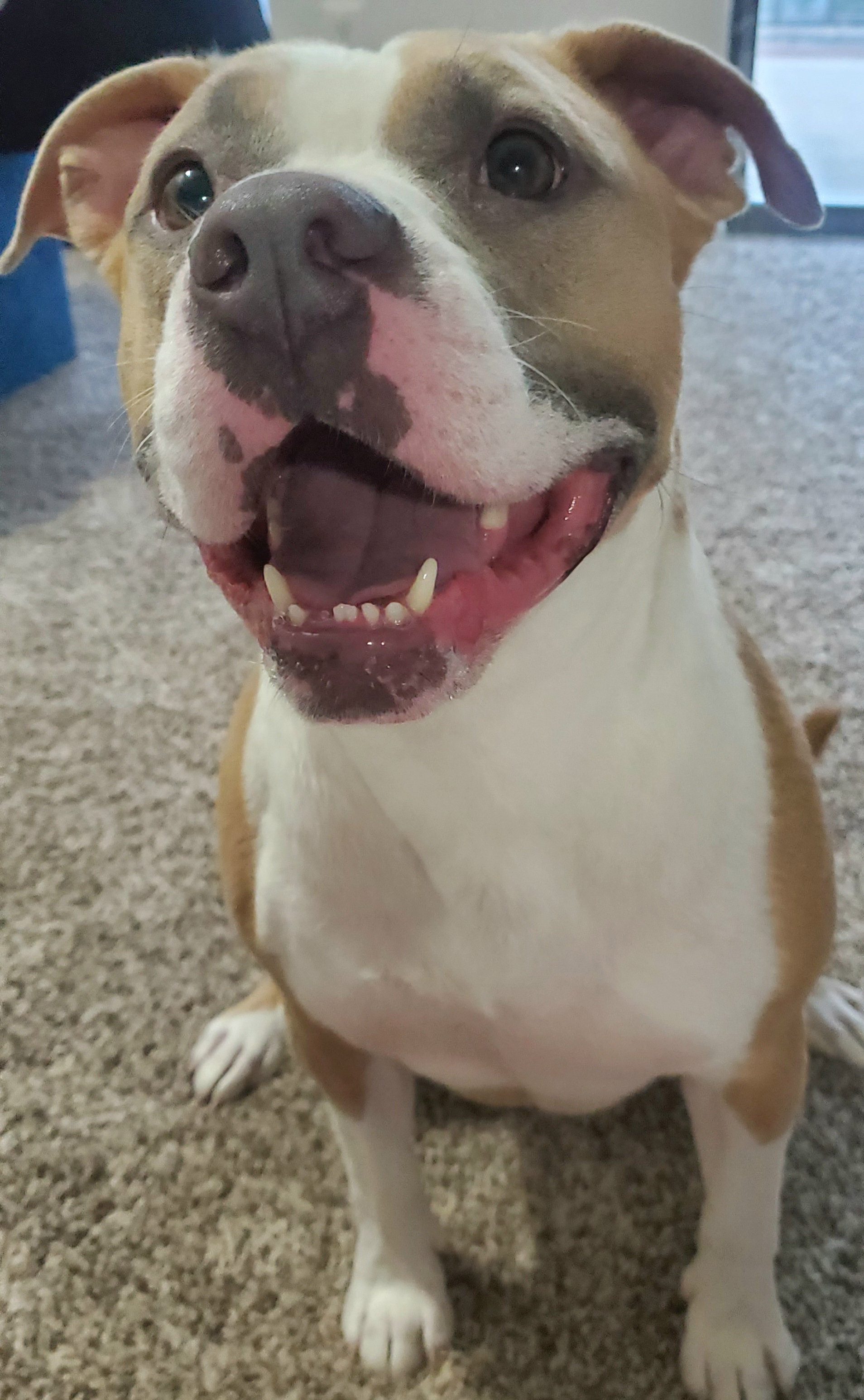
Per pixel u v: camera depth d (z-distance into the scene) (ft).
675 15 11.18
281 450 2.46
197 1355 3.90
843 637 6.53
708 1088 3.70
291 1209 4.30
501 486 2.42
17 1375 3.88
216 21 8.39
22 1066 4.83
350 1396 3.77
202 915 5.39
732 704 3.36
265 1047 4.74
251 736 3.73
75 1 8.30
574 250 2.67
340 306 2.19
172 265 2.83
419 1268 3.94
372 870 3.27
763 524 7.58
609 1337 3.87
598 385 2.69
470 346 2.29
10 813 5.98
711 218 3.37
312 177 2.18
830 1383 3.72
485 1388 3.76
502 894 3.19
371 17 11.37
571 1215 4.21
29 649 7.10
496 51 2.71
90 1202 4.35
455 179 2.61
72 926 5.37
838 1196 4.18
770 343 10.19
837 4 16.26
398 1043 3.71
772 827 3.37
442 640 2.47
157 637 7.12
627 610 2.95
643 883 3.16
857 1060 4.54
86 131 3.56
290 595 2.51
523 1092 4.05
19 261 3.87
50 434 9.66
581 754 2.99
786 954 3.38
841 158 13.82
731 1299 3.71
